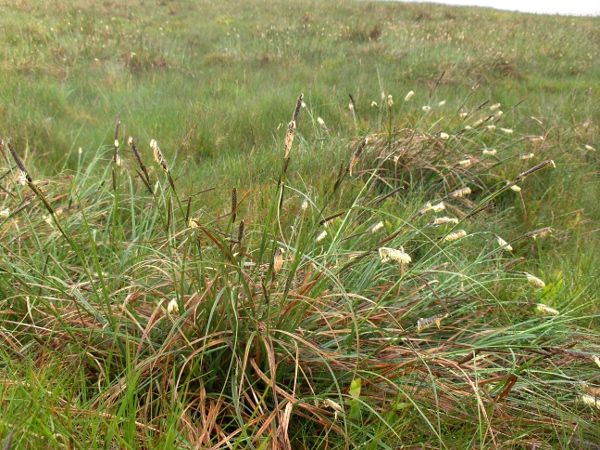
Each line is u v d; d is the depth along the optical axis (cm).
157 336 234
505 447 204
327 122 605
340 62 968
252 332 212
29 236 296
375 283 286
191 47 1081
